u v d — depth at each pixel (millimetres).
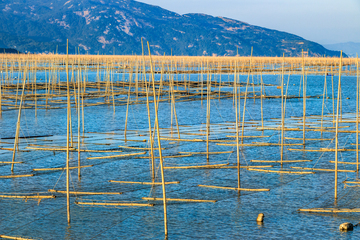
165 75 99438
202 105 51312
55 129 35125
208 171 22172
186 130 34625
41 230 14719
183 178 20922
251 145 28266
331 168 22516
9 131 33812
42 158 24828
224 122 39375
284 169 22406
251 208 16688
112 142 29641
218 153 26234
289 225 14961
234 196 18141
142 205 17062
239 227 14867
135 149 27391
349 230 14430
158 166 23141
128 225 15156
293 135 32188
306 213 16078
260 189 18859
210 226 15008
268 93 67562
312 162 23906
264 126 36188
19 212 16359
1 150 26688
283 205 16953
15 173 21688
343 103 54156
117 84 72125
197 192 18750
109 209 16734
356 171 21812
